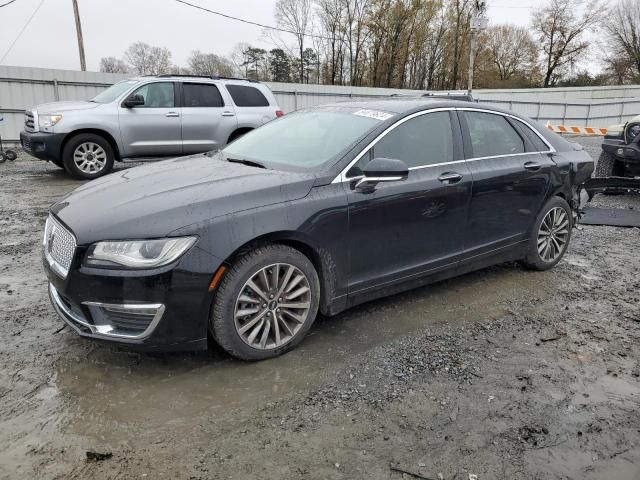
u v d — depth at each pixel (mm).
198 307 2848
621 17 53594
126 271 2715
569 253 5586
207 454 2336
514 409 2744
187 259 2770
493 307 4086
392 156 3664
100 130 9414
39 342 3301
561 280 4746
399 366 3143
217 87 10414
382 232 3561
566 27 55844
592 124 27438
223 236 2863
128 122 9531
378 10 45938
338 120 3980
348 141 3604
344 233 3357
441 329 3672
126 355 3170
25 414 2576
